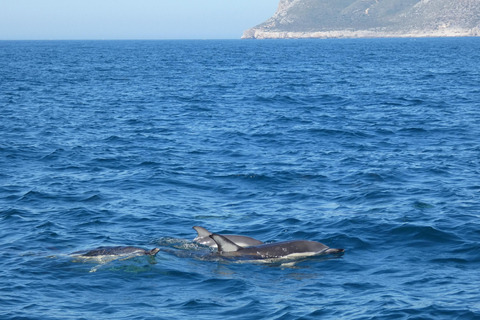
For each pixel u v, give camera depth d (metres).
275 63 99.50
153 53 159.50
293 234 14.15
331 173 20.52
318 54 138.38
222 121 33.50
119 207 16.61
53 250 12.93
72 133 29.45
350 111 36.94
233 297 10.36
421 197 17.12
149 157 23.56
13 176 20.34
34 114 36.12
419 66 82.12
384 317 9.24
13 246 13.19
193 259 12.41
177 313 9.60
